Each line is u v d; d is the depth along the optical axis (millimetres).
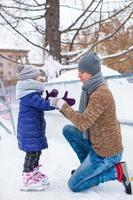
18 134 3664
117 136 3387
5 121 8055
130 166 4270
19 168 4402
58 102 3381
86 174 3455
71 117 3334
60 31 9914
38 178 3613
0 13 9398
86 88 3406
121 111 4656
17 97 3639
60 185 3760
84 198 3367
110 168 3451
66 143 5812
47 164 4570
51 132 6285
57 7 9844
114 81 4812
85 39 11969
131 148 4426
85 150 3752
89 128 3441
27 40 10008
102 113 3324
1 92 7312
